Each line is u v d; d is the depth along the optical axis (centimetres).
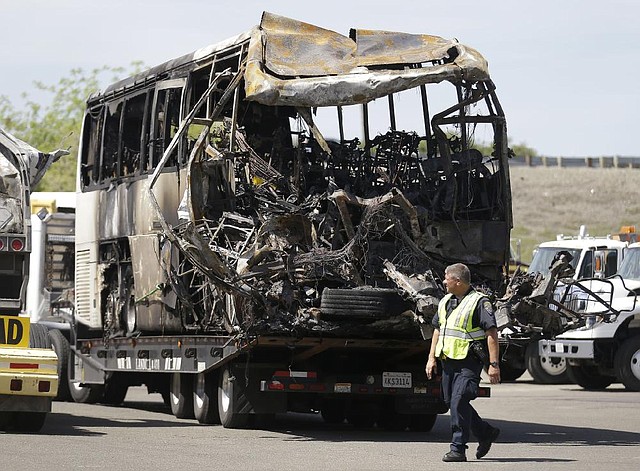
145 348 3253
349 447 2416
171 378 3195
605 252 4578
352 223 2628
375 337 2688
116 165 3519
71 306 3984
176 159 3056
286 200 2673
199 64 2992
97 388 3734
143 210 3244
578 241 4781
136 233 3300
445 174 2775
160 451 2264
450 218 2747
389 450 2364
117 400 3750
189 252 2523
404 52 2684
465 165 2777
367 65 2628
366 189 2741
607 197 13038
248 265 2508
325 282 2573
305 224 2569
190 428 2814
